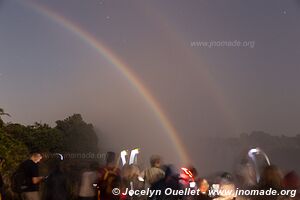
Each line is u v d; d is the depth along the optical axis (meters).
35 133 24.66
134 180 11.60
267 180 9.07
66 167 11.38
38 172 11.34
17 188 11.24
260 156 10.09
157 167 11.12
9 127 23.20
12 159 16.20
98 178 11.42
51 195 10.95
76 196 11.59
